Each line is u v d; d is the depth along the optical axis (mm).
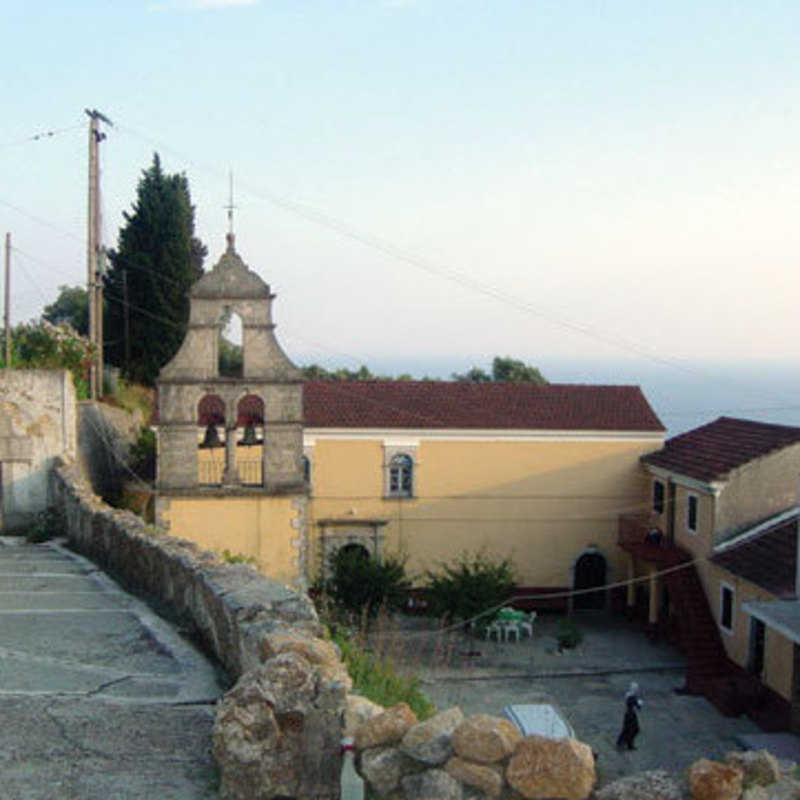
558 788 5887
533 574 36062
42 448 24500
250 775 6648
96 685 9539
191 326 27500
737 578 27484
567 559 36125
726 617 28672
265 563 27531
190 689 9422
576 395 38188
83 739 8039
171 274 44656
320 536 35031
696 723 24703
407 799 6188
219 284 27469
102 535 18016
